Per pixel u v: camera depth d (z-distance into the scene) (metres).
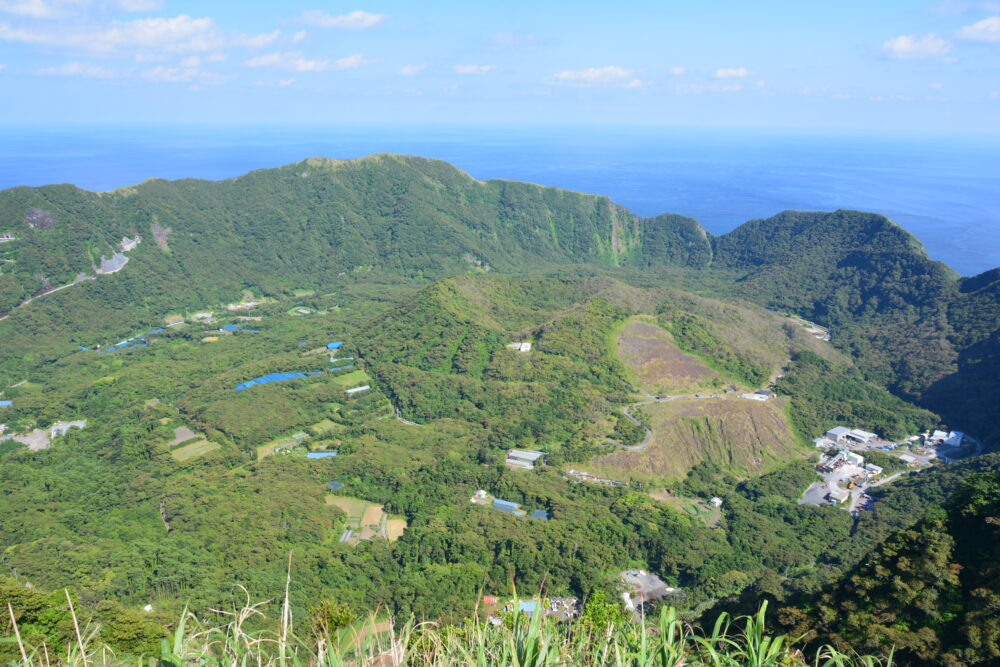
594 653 12.38
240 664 12.23
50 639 36.28
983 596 34.00
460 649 12.12
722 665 12.75
